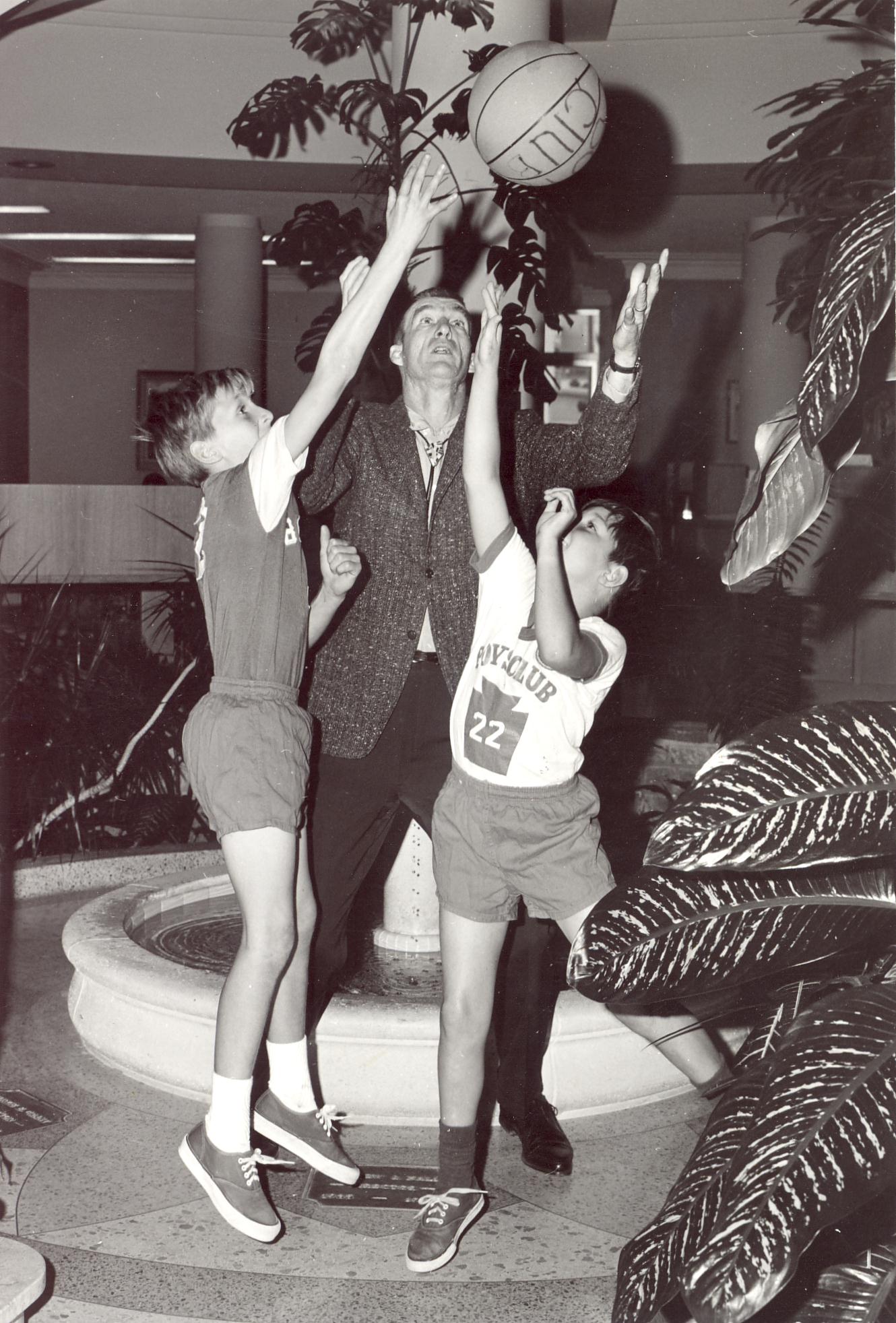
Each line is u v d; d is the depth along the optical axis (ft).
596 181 28.17
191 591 19.10
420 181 6.95
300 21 16.35
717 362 43.78
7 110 24.91
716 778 4.57
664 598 21.02
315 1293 7.04
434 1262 7.19
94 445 47.44
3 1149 8.76
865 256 4.87
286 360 45.91
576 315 46.73
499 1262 7.41
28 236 39.73
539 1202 8.16
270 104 15.51
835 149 13.07
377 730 8.48
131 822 18.01
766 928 4.83
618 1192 8.29
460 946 7.43
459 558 8.45
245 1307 6.86
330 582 8.02
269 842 7.37
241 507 7.54
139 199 33.58
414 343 8.34
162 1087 9.79
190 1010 9.50
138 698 18.12
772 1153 4.23
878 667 23.53
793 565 20.98
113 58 24.98
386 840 11.44
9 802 16.78
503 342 14.55
